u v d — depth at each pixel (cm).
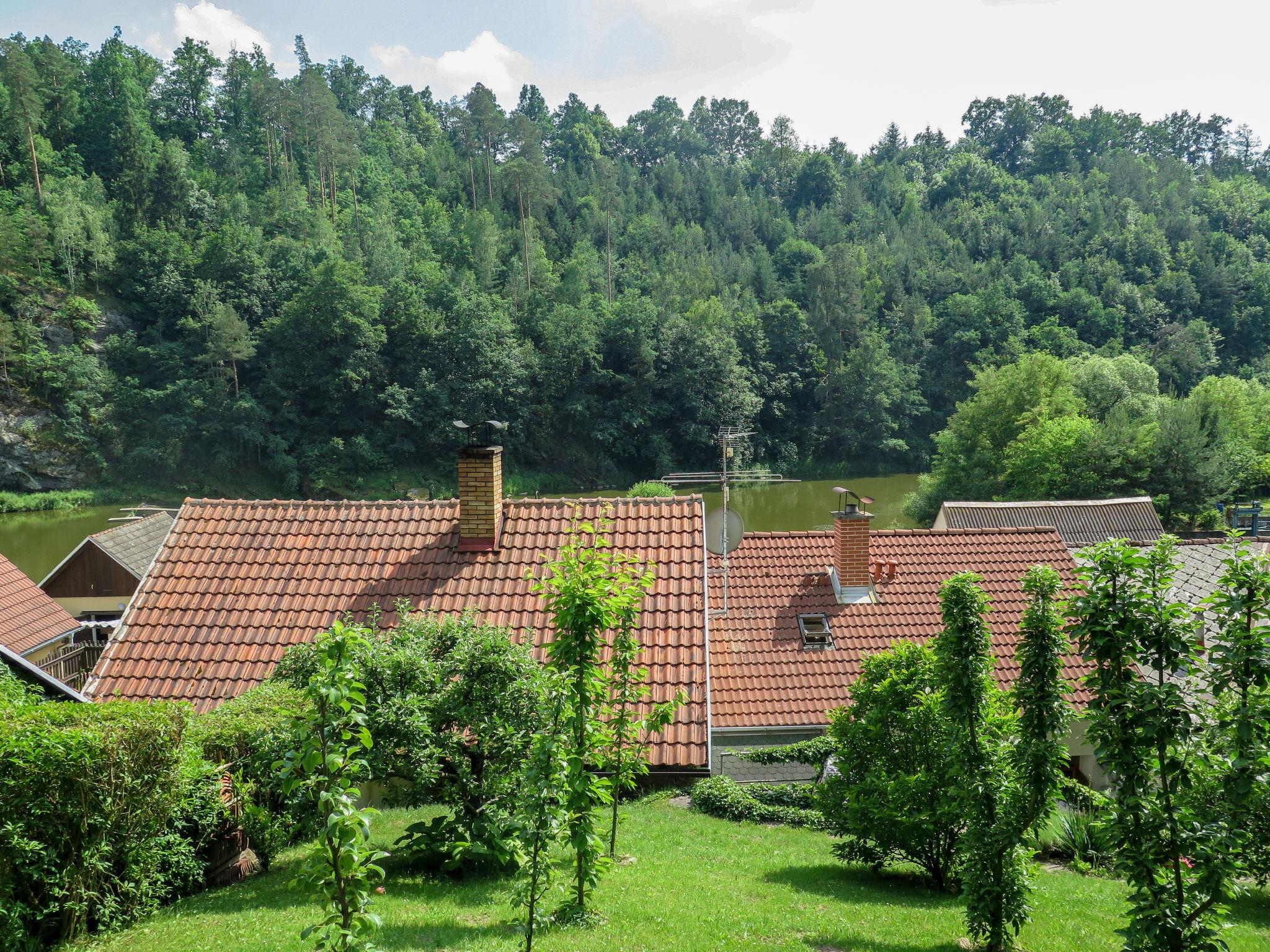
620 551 1612
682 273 11681
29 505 7469
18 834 725
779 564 2072
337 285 8488
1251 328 12600
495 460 1634
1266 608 661
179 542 1656
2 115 10094
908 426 10606
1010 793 853
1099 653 707
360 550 1644
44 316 8156
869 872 1174
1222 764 658
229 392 8425
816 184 17412
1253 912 1088
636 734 1045
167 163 9812
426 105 17988
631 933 799
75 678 2142
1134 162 17675
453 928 793
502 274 10869
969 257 13688
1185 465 5134
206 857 969
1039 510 3478
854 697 1168
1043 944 867
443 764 1032
